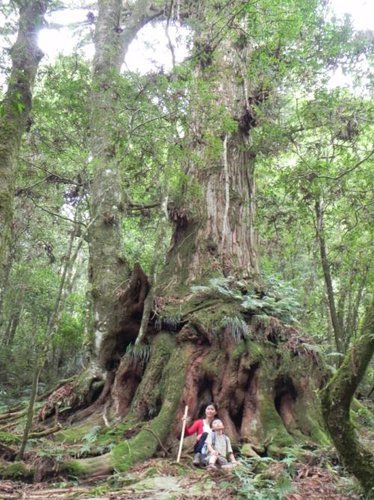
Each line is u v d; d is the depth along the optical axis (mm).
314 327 17531
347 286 15227
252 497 5289
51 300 19203
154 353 8844
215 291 9445
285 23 9961
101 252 10156
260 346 8734
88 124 10281
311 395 8492
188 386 8281
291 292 10406
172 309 9273
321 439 7812
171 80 8367
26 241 16375
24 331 20859
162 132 8656
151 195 11867
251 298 9367
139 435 7551
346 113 11359
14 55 7543
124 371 8922
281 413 8461
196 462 7109
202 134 9609
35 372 6918
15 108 6961
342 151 11727
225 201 10641
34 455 6914
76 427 8414
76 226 9414
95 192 10445
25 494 5711
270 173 13273
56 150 12031
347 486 5453
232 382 8305
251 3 9266
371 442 7594
